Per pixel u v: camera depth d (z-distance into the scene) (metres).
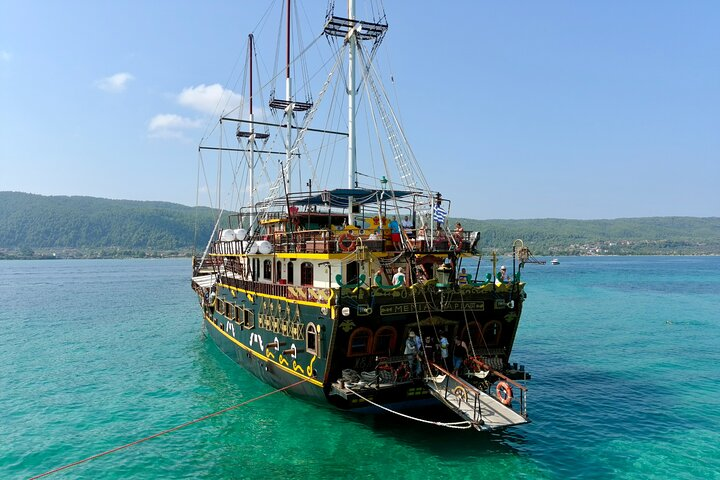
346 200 27.69
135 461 20.41
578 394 29.16
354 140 27.69
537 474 18.75
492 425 18.44
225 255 34.94
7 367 36.66
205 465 19.91
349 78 27.58
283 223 29.00
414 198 26.23
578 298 82.88
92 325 56.38
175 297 87.12
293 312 23.62
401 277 22.42
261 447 21.30
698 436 22.64
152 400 28.50
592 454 20.59
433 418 23.50
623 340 46.31
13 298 86.44
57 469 19.72
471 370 22.78
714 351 41.38
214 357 39.34
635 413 25.78
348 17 27.33
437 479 18.30
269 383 28.34
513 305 23.70
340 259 23.14
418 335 22.81
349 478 18.48
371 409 23.27
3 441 22.70
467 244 25.72
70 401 28.55
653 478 18.56
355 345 22.02
